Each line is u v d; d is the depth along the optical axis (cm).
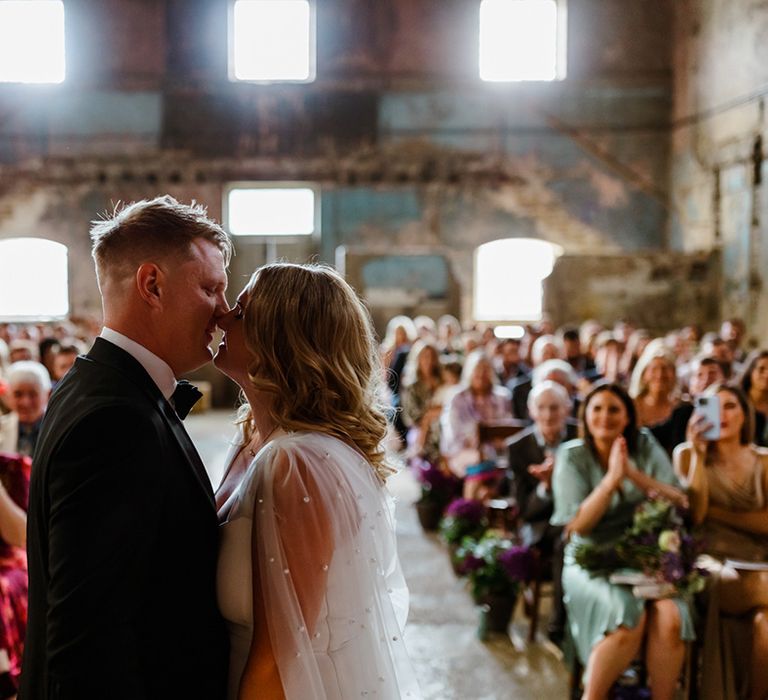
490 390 584
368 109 1489
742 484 326
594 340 891
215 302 134
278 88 1480
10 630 259
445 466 587
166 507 120
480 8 1480
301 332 136
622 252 1434
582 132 1492
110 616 109
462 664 361
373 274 1374
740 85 1268
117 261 129
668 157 1495
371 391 146
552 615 370
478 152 1496
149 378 126
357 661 131
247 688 129
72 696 108
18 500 281
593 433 327
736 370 679
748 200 1258
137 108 1479
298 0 1477
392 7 1479
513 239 1503
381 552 142
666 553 283
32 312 1502
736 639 294
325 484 130
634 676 321
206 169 1489
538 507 393
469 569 394
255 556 132
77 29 1466
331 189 1498
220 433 1023
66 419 118
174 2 1466
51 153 1477
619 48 1484
